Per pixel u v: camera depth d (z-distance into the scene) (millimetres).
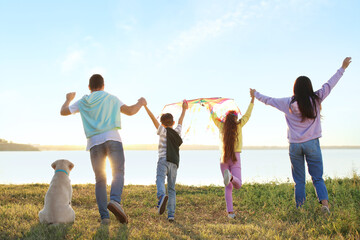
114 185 4160
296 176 5195
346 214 4320
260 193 7152
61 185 4277
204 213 5859
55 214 4094
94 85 4582
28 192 7516
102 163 4262
